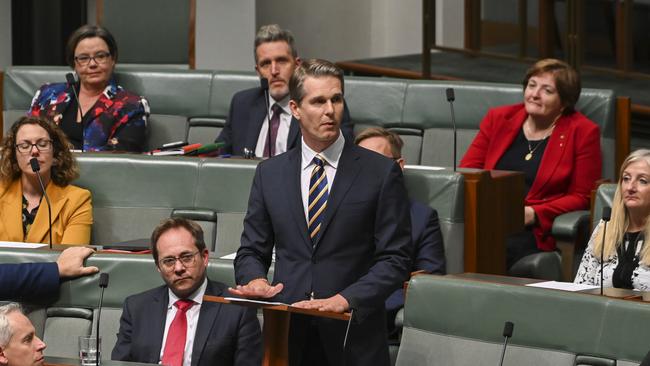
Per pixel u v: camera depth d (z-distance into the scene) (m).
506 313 9.49
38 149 12.43
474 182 11.62
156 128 15.95
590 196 13.48
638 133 17.55
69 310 11.01
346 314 8.60
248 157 13.53
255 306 8.58
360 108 15.46
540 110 13.96
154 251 10.38
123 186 12.76
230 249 12.30
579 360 9.16
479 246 11.71
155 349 10.28
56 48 21.94
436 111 15.15
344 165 9.30
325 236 9.19
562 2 19.09
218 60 21.50
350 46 25.77
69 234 12.41
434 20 20.39
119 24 17.88
